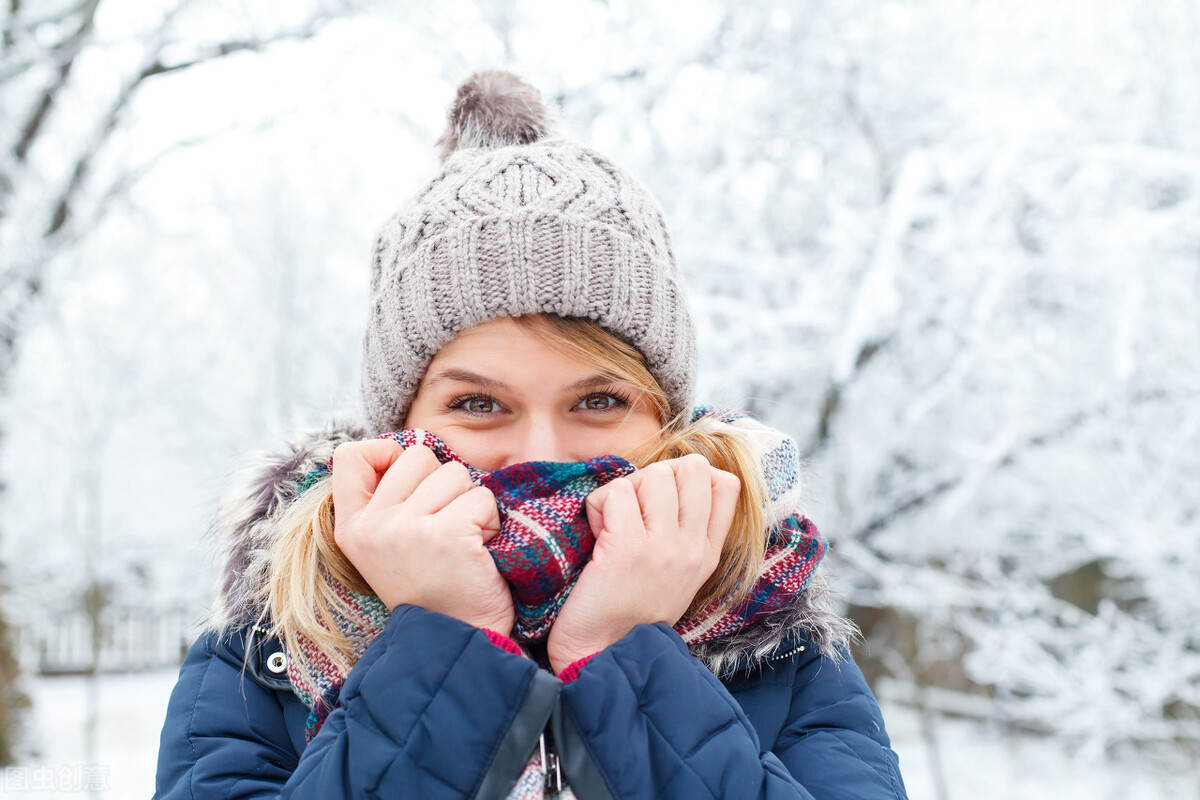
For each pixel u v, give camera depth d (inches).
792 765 43.0
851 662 50.6
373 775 34.9
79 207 258.4
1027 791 236.4
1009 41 192.9
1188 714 217.5
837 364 162.9
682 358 52.0
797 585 46.7
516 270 45.9
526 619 41.7
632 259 48.4
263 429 270.8
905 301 190.9
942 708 300.2
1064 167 178.4
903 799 42.7
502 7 199.9
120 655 404.8
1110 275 171.3
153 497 311.9
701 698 37.7
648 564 39.9
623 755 35.6
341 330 259.6
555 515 42.3
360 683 37.4
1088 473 195.8
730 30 204.4
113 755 275.0
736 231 212.2
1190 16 183.3
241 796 41.3
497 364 45.9
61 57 246.1
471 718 35.5
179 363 280.2
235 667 48.1
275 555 45.8
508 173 49.0
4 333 244.2
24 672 259.3
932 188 186.7
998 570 223.0
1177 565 187.0
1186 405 181.9
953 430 207.9
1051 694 217.2
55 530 279.6
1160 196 183.8
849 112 210.4
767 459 49.6
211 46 256.2
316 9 247.1
